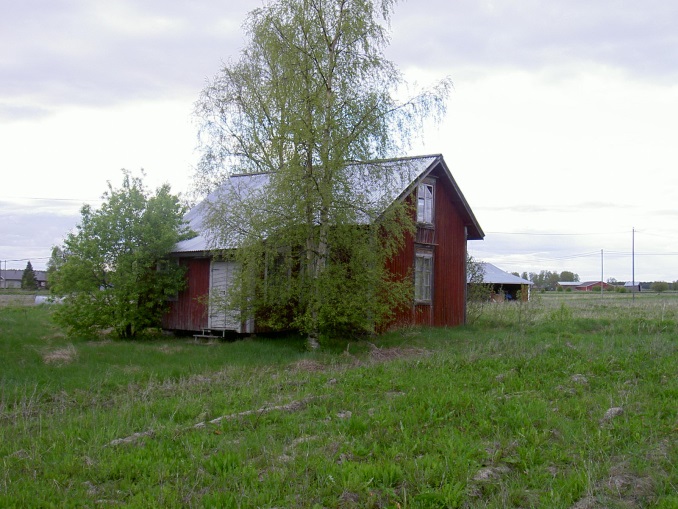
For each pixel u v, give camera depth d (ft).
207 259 63.46
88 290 60.13
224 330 61.72
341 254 54.90
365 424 26.00
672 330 71.36
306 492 18.94
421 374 38.75
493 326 81.41
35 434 26.81
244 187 62.39
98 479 20.71
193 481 20.15
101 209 62.23
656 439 24.62
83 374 41.52
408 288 59.00
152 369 43.75
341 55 54.60
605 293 311.06
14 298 171.42
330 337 57.06
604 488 19.61
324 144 51.90
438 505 18.49
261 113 65.62
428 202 76.28
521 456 22.40
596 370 40.01
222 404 31.24
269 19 53.83
